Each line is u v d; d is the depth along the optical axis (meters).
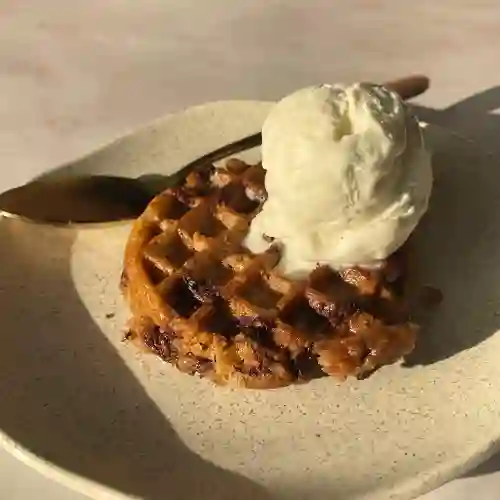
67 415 0.30
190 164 0.36
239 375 0.30
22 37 0.48
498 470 0.29
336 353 0.29
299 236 0.30
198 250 0.33
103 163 0.37
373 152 0.29
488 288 0.32
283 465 0.28
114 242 0.35
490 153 0.35
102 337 0.33
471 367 0.30
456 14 0.48
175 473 0.28
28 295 0.33
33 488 0.29
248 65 0.46
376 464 0.28
